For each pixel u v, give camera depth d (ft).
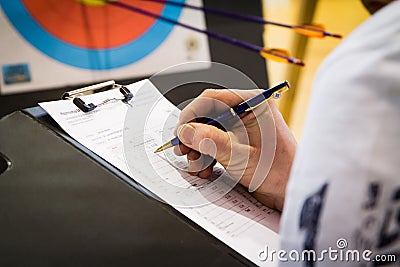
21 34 2.68
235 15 2.92
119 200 1.36
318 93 0.88
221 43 2.85
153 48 2.84
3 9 2.67
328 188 0.82
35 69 2.64
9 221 1.29
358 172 0.79
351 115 0.81
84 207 1.34
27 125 1.61
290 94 2.41
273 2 2.97
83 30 2.78
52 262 1.19
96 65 2.75
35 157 1.49
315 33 2.78
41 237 1.25
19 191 1.38
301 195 0.86
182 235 1.27
